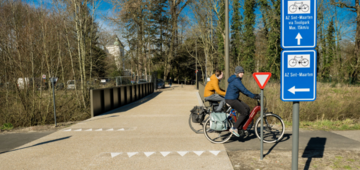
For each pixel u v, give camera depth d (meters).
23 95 9.92
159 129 6.41
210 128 4.77
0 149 4.75
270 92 8.42
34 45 11.09
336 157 3.87
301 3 2.66
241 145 4.64
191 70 54.41
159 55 43.66
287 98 2.69
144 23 32.25
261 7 20.19
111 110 11.00
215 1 28.08
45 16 12.00
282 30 2.68
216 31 30.52
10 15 11.19
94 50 20.03
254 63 28.38
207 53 34.59
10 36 10.65
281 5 2.67
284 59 2.69
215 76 5.55
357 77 22.08
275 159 3.84
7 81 10.23
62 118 10.85
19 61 10.27
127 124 7.23
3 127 7.26
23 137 5.77
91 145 4.86
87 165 3.74
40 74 11.05
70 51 13.79
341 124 6.48
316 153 4.07
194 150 4.40
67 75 13.30
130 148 4.61
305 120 7.18
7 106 10.08
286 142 4.77
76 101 12.45
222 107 5.21
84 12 13.85
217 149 4.42
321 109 7.35
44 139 5.42
